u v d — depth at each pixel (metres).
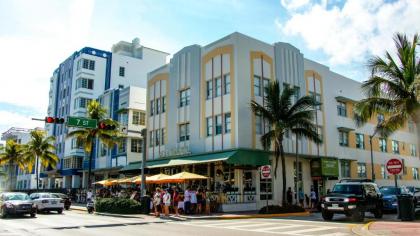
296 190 29.67
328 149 37.09
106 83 58.72
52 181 64.69
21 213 23.42
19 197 24.98
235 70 30.53
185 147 33.62
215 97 32.03
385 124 21.11
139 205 25.70
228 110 30.58
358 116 22.45
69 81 60.56
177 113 35.84
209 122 32.38
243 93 30.36
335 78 40.19
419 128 19.88
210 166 32.09
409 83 20.03
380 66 20.75
